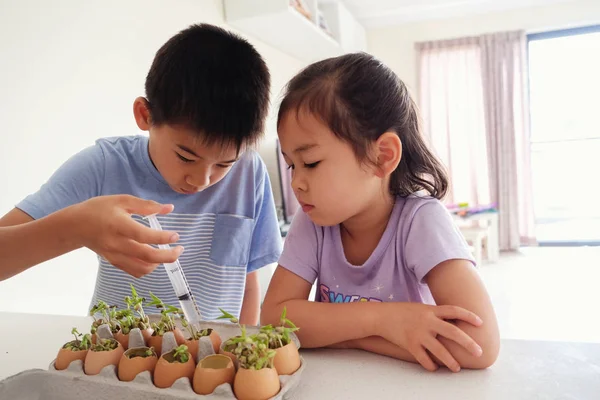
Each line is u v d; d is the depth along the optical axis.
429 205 0.67
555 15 3.93
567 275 3.16
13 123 1.12
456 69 4.16
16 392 0.48
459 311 0.53
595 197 5.05
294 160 0.62
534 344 0.56
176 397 0.44
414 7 3.83
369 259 0.68
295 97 0.62
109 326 0.56
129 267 0.49
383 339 0.56
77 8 1.31
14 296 1.11
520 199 4.16
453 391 0.45
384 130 0.64
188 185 0.69
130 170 0.83
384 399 0.44
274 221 0.98
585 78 4.54
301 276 0.69
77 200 0.79
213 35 0.65
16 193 1.13
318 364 0.54
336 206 0.62
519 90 4.06
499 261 3.69
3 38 1.10
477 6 3.89
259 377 0.43
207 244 0.88
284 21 2.29
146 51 1.60
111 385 0.46
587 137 4.80
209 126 0.60
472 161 4.20
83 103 1.33
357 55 0.68
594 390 0.44
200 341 0.49
